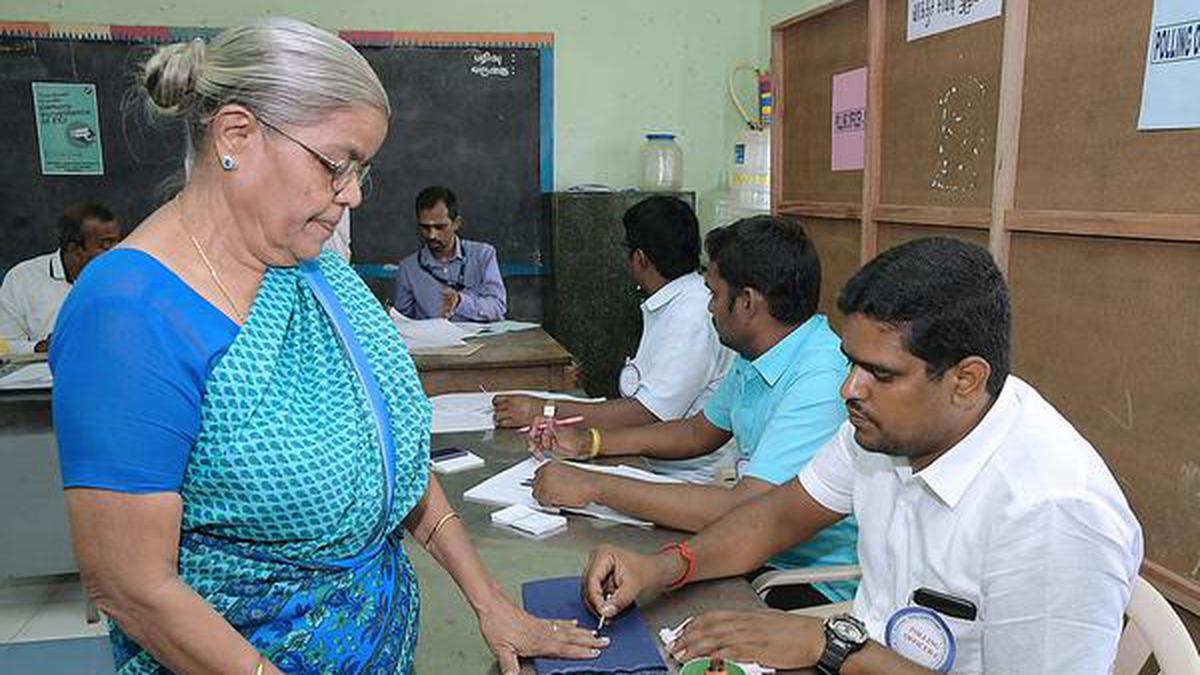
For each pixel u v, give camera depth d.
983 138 1.81
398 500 0.92
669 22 4.20
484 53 4.07
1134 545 0.88
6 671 1.94
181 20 3.84
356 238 4.11
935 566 0.98
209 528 0.78
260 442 0.75
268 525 0.78
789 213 2.83
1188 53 1.28
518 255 4.27
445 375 2.71
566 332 4.07
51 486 2.37
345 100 0.74
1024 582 0.89
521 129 4.17
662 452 1.88
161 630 0.73
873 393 0.92
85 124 3.79
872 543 1.10
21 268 3.44
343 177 0.78
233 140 0.73
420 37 4.02
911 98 2.09
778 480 1.46
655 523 1.43
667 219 2.14
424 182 4.13
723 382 1.88
